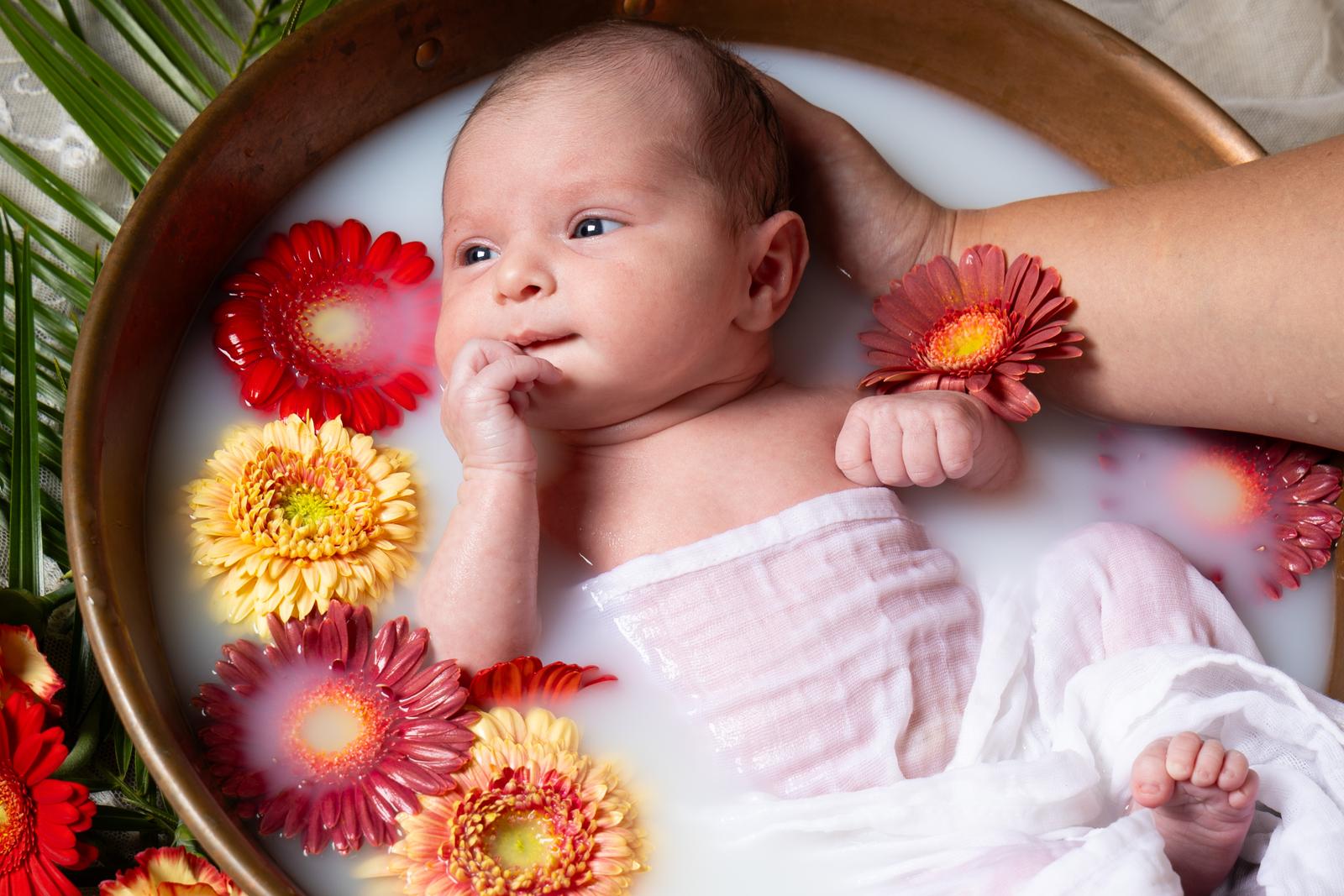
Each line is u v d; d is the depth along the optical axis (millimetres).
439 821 925
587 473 1118
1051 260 1166
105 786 1182
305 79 1147
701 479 1101
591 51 1116
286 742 952
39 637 1130
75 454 939
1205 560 1177
